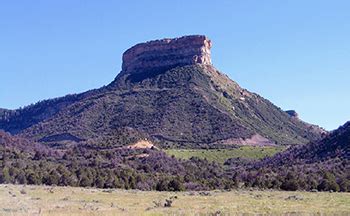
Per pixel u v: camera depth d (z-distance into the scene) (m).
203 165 140.50
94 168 112.88
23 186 83.12
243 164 152.12
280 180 96.81
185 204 54.31
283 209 48.62
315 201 60.72
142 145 155.00
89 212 41.91
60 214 39.41
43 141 199.75
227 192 83.38
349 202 59.06
